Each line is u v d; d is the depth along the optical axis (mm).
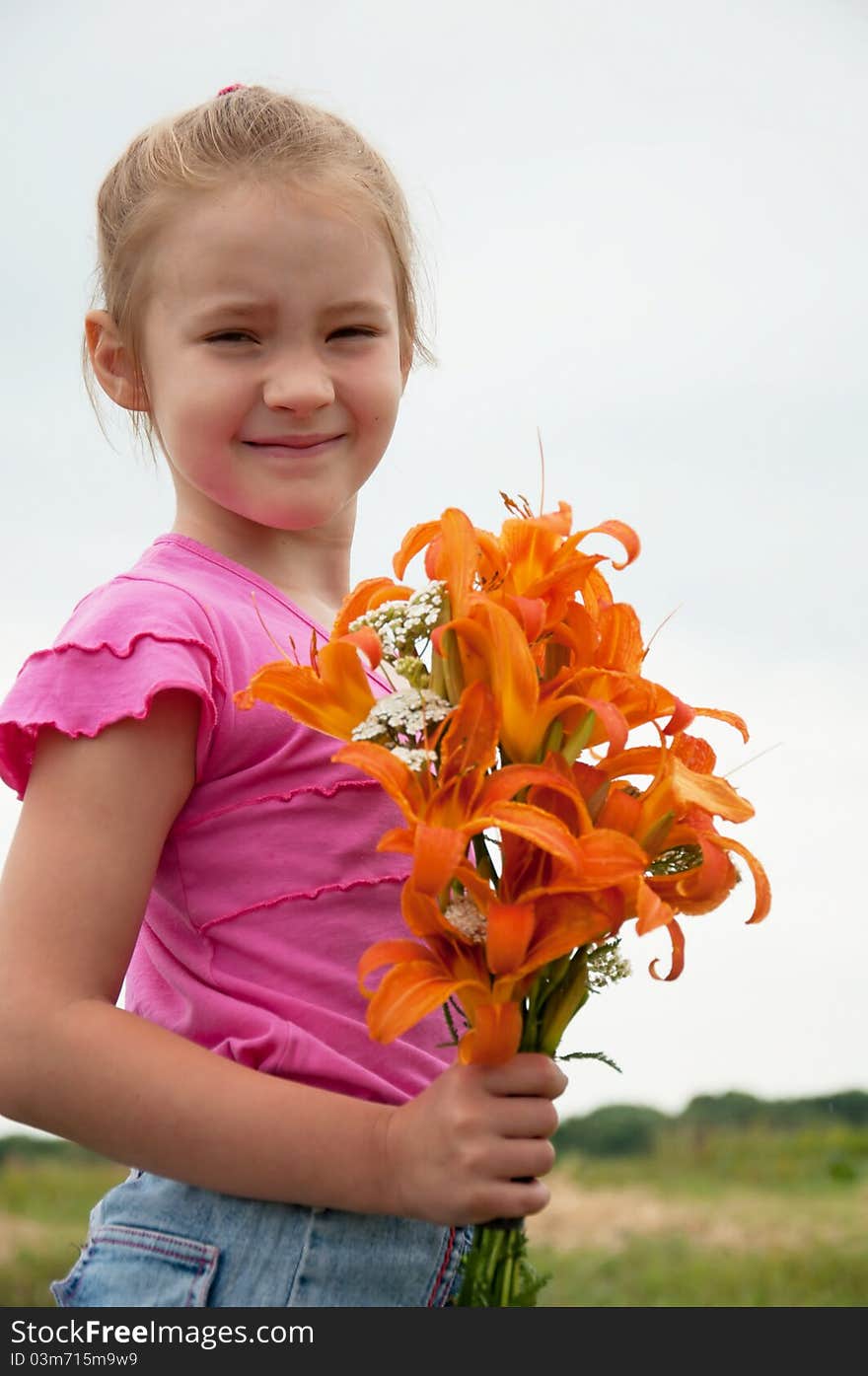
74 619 1641
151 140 1797
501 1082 1316
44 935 1446
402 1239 1512
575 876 1259
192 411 1668
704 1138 6727
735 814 1329
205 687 1522
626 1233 5547
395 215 1864
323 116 1841
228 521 1800
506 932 1230
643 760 1380
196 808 1579
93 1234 1597
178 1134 1384
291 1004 1521
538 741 1341
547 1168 1327
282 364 1661
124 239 1785
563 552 1400
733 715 1457
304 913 1554
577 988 1350
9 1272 5078
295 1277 1463
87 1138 1414
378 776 1247
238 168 1681
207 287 1654
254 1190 1389
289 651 1653
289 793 1574
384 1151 1353
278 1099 1385
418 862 1184
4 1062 1416
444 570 1398
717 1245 5422
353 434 1724
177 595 1604
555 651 1408
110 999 1470
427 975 1261
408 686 1371
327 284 1672
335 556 1922
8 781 1564
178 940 1590
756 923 1310
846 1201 5895
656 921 1187
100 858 1469
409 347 2023
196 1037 1546
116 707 1487
